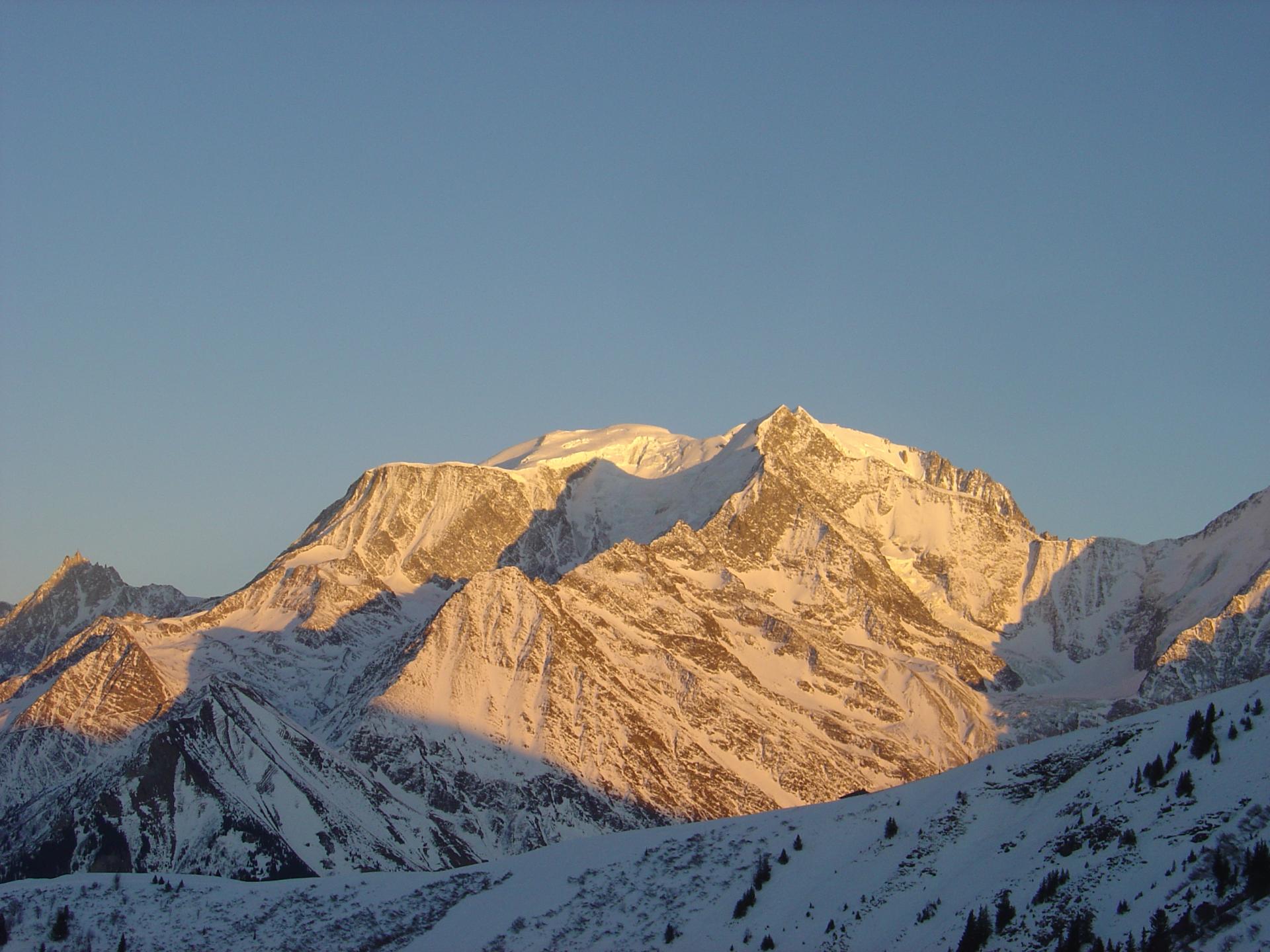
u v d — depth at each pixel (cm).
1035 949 13488
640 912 16662
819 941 15200
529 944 16300
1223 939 12512
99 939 16425
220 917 17125
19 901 17025
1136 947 12838
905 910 15225
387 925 17062
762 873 16812
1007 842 15825
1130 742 17000
